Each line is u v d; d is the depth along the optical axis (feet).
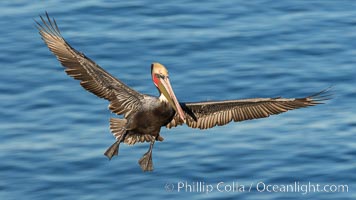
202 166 85.71
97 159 86.89
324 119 92.17
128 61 101.19
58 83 97.86
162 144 88.94
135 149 88.48
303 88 96.58
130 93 53.57
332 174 84.94
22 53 102.73
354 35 106.22
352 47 103.81
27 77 98.73
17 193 83.35
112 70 99.71
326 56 102.27
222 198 83.10
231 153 87.35
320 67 100.22
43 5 111.55
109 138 89.45
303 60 101.55
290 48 103.65
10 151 87.76
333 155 86.89
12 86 97.19
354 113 92.73
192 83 97.25
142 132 54.19
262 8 111.65
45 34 53.57
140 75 98.73
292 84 97.25
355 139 88.74
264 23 108.47
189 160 86.48
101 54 102.37
